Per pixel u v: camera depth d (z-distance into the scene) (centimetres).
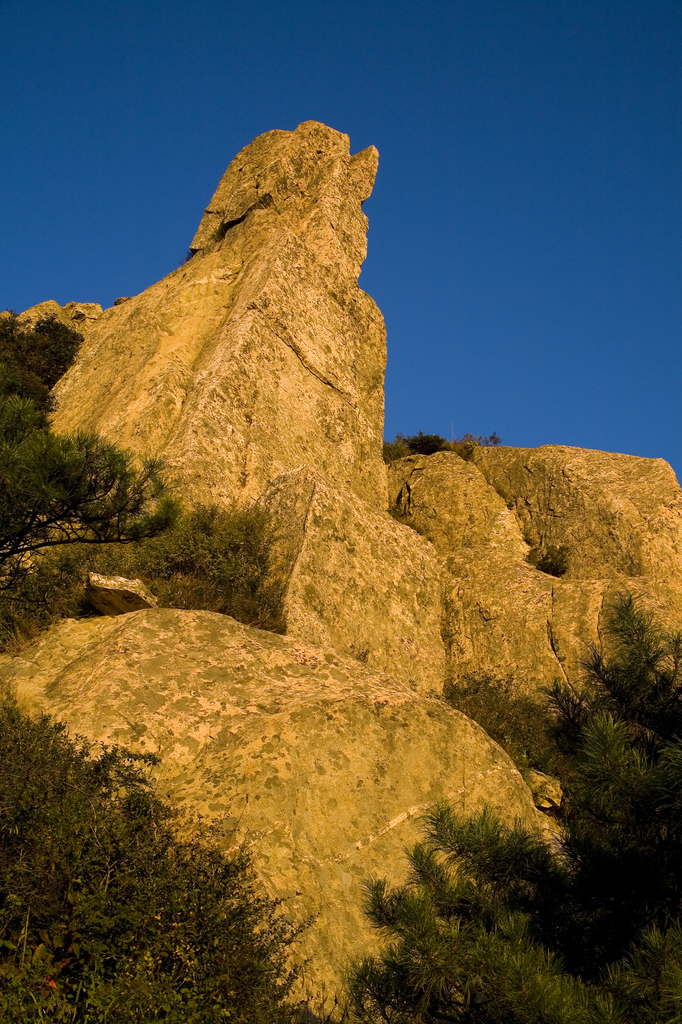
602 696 899
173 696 1172
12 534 1068
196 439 2112
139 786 901
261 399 2345
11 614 1388
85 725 1084
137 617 1312
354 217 3112
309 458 2358
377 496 2580
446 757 1177
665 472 2552
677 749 738
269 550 1852
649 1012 602
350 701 1166
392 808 1091
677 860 726
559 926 737
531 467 2778
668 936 631
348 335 2794
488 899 753
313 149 3183
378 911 754
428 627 2044
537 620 2002
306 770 1069
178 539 1677
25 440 1065
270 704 1182
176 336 2639
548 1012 605
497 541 2614
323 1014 836
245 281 2719
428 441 3266
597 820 777
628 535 2423
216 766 1060
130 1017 625
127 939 687
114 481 1083
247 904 758
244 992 684
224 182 3284
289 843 977
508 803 1176
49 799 775
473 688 1862
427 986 675
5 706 992
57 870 719
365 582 1941
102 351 2720
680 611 2305
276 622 1653
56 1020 628
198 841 833
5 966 662
